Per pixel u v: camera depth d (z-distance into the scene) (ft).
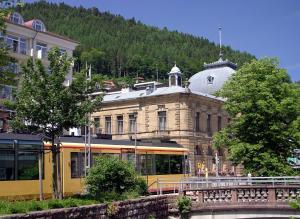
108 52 505.66
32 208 54.65
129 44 549.95
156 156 124.67
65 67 70.54
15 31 174.19
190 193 90.38
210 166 203.41
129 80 421.18
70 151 95.86
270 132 109.60
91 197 71.26
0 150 79.71
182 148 141.08
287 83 113.60
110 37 568.82
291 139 111.96
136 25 638.53
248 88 112.16
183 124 192.85
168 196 88.94
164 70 488.85
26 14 513.45
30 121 70.33
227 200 87.45
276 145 112.16
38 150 85.97
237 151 109.60
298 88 115.65
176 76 210.79
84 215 60.85
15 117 70.74
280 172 107.14
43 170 87.04
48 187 87.51
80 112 70.90
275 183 92.48
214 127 211.41
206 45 575.38
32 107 68.44
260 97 111.24
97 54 485.97
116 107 214.69
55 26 535.19
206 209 87.71
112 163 83.20
